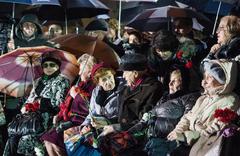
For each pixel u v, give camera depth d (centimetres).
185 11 1393
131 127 1102
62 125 1209
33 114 1274
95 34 1580
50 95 1284
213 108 995
